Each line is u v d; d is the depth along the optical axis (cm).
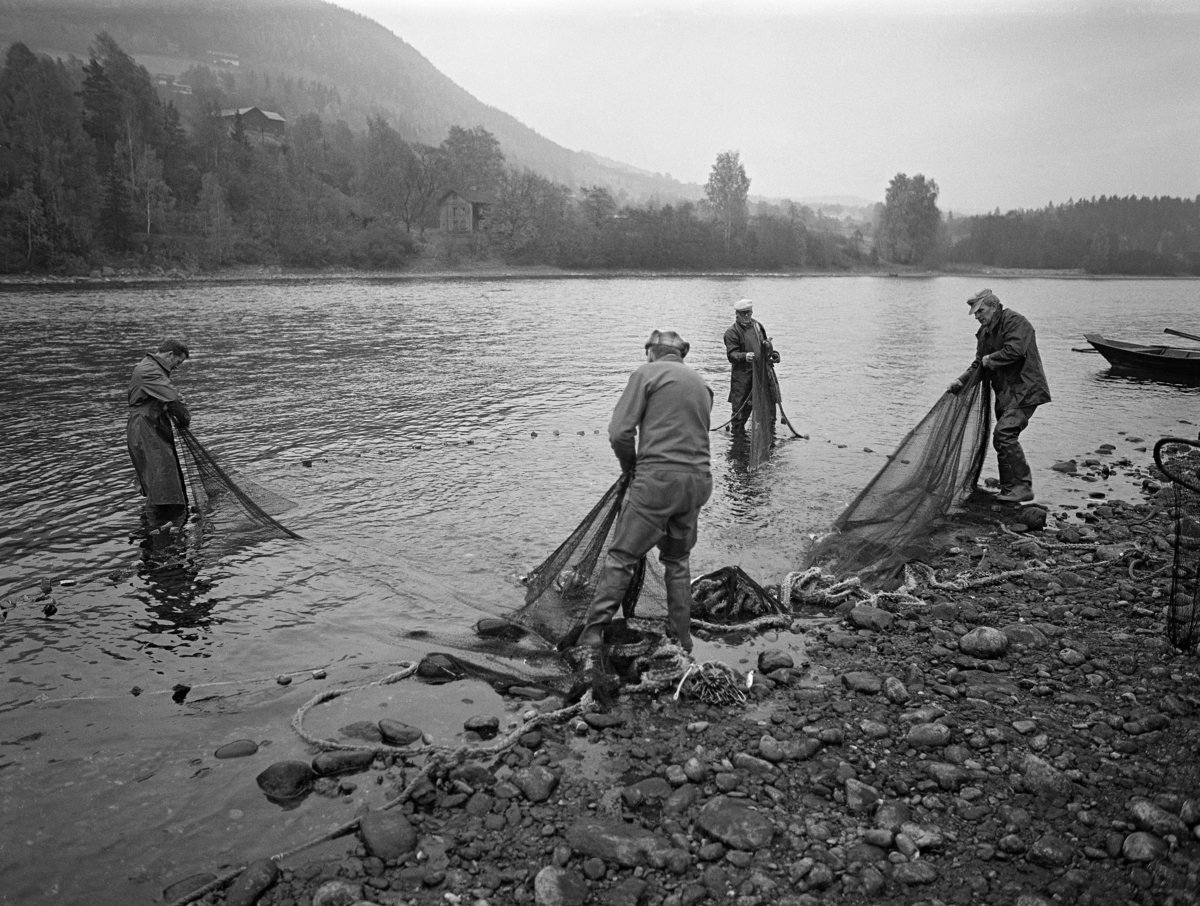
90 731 466
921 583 704
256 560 727
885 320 4028
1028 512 857
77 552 745
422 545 767
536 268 13475
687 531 540
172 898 338
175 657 556
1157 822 366
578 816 391
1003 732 457
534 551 754
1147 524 848
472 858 364
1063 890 334
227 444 1161
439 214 15112
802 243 17850
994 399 1011
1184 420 1475
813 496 949
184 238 10675
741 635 600
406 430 1268
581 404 1510
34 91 12356
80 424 1264
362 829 378
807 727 466
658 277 13300
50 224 8925
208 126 13938
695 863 359
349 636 589
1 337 2544
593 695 499
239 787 415
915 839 367
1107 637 588
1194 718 469
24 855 365
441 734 465
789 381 1881
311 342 2508
